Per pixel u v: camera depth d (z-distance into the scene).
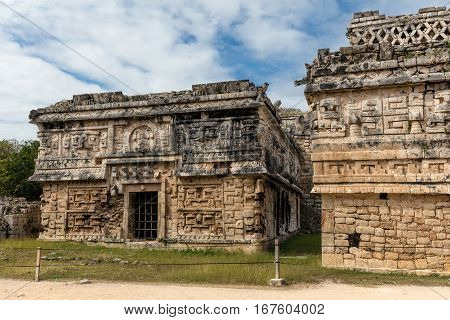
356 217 12.75
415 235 12.21
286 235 23.62
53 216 20.11
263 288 9.67
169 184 18.70
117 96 19.88
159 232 18.41
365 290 9.66
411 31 14.38
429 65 12.48
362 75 13.07
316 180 13.03
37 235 23.92
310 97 13.67
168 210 18.55
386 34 14.67
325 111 13.27
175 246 18.05
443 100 12.32
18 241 19.48
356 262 12.57
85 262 13.95
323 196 13.10
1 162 29.58
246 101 17.88
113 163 19.39
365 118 12.94
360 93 13.10
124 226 19.03
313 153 13.20
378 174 12.58
